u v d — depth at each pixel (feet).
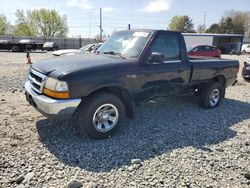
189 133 14.99
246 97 25.22
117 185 9.65
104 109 13.34
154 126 15.80
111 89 14.07
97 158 11.59
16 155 11.50
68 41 149.69
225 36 135.85
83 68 12.52
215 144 13.67
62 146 12.56
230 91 27.94
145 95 15.14
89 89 12.44
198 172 10.77
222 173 10.80
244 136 14.98
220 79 20.98
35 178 9.87
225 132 15.46
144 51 14.64
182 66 16.76
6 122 15.19
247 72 34.12
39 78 13.02
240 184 10.09
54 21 227.81
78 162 11.18
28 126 14.75
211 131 15.49
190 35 119.85
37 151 11.97
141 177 10.22
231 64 20.97
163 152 12.41
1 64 48.98
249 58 35.55
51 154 11.76
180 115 18.20
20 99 20.68
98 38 163.02
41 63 14.03
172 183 9.91
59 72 12.17
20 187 9.32
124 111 14.12
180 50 16.71
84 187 9.46
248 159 12.14
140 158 11.73
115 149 12.51
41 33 230.48
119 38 16.62
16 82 28.68
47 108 12.03
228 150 13.01
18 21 225.35
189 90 18.34
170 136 14.39
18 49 100.68
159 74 15.40
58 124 15.17
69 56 15.34
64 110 12.02
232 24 268.62
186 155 12.20
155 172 10.61
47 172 10.31
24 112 17.15
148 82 14.96
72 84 11.93
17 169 10.42
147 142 13.46
